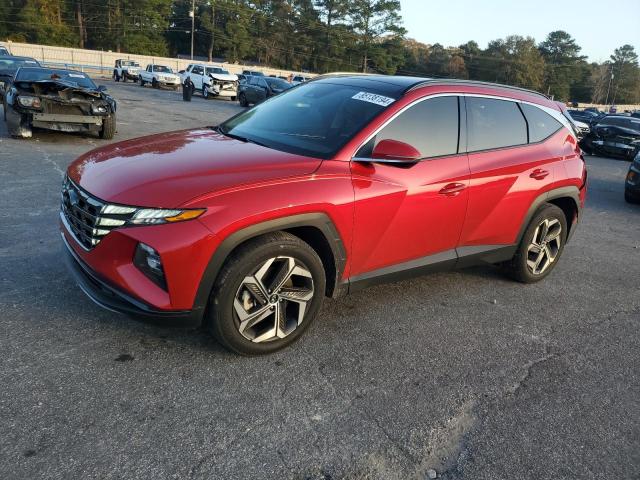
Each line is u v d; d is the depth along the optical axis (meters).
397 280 3.78
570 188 4.79
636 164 9.67
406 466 2.43
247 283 2.92
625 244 6.87
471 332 3.84
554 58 119.19
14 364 2.85
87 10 79.31
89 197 2.86
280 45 92.75
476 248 4.22
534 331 3.97
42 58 55.56
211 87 31.05
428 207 3.64
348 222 3.23
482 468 2.47
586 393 3.19
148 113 18.12
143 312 2.75
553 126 4.80
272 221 2.90
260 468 2.32
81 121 10.52
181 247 2.67
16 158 8.26
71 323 3.32
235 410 2.68
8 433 2.36
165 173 2.89
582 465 2.55
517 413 2.91
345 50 90.25
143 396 2.71
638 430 2.87
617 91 131.50
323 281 3.25
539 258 4.81
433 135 3.74
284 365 3.13
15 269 4.02
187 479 2.22
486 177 4.00
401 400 2.92
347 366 3.20
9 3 71.94
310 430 2.60
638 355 3.74
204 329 3.39
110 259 2.77
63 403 2.59
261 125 3.89
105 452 2.31
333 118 3.62
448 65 110.25
